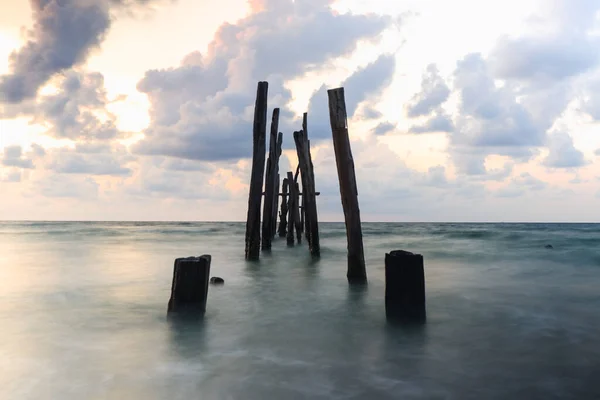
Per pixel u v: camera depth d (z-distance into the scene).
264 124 10.96
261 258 12.48
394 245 19.73
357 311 5.75
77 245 19.06
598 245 19.00
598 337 4.58
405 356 3.96
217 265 10.80
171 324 4.98
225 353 4.00
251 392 3.13
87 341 4.33
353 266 7.71
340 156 7.42
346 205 7.61
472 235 29.67
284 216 23.00
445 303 6.29
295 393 3.12
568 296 6.87
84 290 7.16
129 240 23.50
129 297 6.55
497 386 3.27
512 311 5.78
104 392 3.11
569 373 3.54
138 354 3.95
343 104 7.32
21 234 30.64
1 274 9.18
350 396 3.08
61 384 3.25
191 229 44.91
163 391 3.13
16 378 3.37
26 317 5.29
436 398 3.06
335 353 4.03
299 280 8.43
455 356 3.96
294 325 5.04
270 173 13.76
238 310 5.78
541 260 12.80
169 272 9.54
